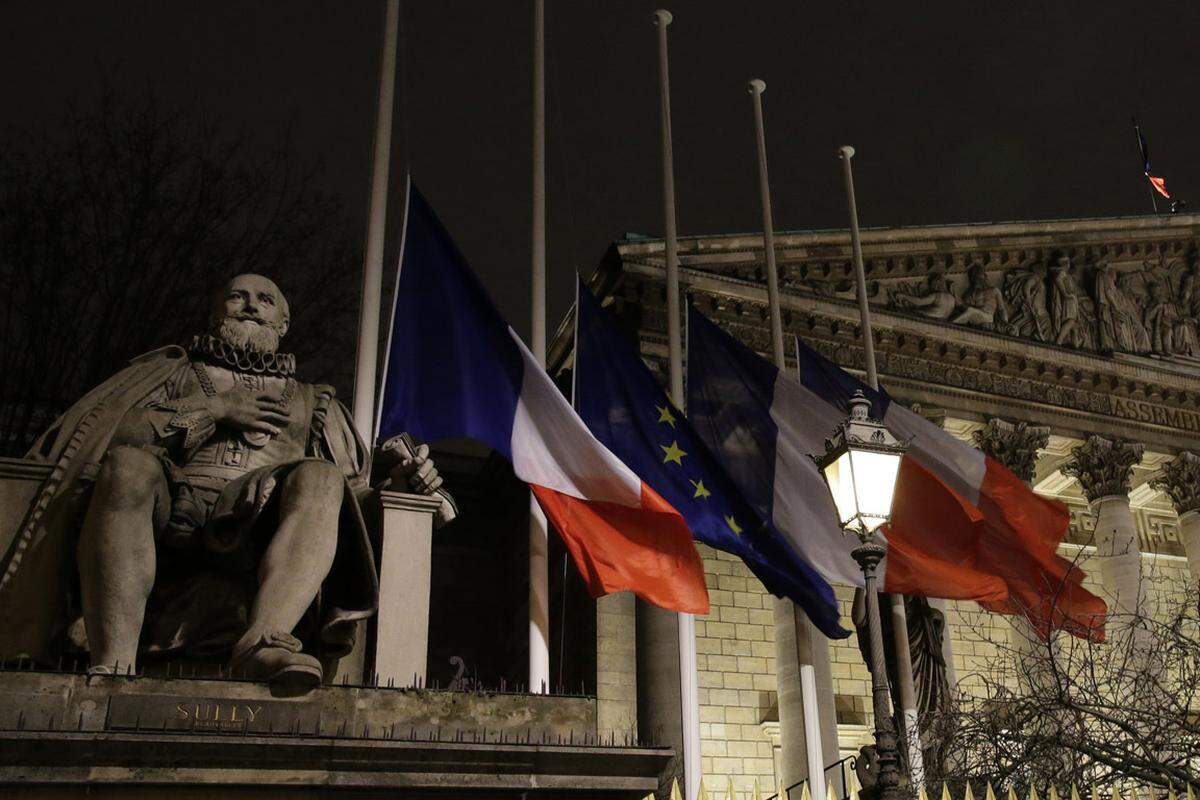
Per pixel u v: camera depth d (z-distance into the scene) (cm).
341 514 959
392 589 1015
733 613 3625
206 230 2411
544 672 1544
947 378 4225
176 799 715
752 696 3519
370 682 995
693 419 2073
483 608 4309
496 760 785
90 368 2273
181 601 945
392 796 758
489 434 1502
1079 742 1316
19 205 2306
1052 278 4612
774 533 1797
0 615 899
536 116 1902
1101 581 4662
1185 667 1614
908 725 1998
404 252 1609
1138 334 4669
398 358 1554
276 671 782
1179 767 1248
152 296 2341
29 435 2244
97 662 836
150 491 895
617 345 1869
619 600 3341
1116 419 4425
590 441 1514
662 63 2295
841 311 4094
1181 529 4466
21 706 728
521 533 4122
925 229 4362
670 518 1562
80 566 870
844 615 3797
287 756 740
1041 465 4644
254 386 1081
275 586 873
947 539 2048
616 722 3159
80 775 696
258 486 938
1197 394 4619
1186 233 4891
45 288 2291
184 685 763
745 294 3931
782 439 2023
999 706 1473
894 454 1273
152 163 2403
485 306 1585
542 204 1841
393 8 1827
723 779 3359
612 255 3822
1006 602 2073
